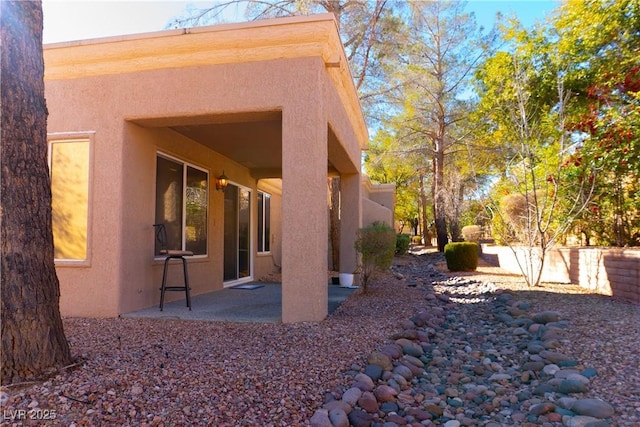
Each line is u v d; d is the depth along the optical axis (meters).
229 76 5.73
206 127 7.22
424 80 17.31
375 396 3.62
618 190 9.35
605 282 7.79
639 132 8.11
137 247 6.25
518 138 11.48
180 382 3.36
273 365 3.89
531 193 10.05
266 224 13.02
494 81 14.48
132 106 5.94
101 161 5.95
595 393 3.60
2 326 3.13
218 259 9.08
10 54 3.20
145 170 6.46
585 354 4.48
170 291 7.09
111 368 3.51
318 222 5.43
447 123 19.00
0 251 3.16
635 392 3.53
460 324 6.42
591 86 10.70
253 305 6.80
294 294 5.45
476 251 13.12
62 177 6.06
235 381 3.48
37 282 3.28
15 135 3.21
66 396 2.99
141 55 5.88
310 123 5.52
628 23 11.08
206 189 8.62
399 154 19.33
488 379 4.29
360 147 10.62
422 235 34.12
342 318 5.87
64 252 5.98
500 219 12.48
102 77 6.03
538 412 3.38
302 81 5.57
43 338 3.29
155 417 2.85
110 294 5.81
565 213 9.82
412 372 4.28
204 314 5.94
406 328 5.59
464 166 19.75
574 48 12.46
